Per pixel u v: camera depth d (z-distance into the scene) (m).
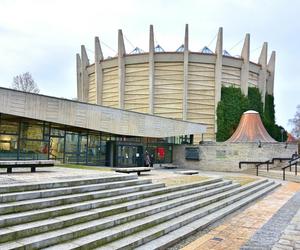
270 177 28.53
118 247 6.88
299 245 7.99
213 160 36.62
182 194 12.22
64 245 6.46
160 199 10.79
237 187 17.12
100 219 8.09
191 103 47.81
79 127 28.31
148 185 11.70
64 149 28.28
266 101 57.38
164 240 7.89
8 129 24.28
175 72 47.91
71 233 6.87
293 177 26.38
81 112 28.08
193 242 8.17
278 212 12.41
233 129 47.81
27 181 9.51
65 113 26.91
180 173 21.08
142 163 34.06
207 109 48.03
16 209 7.18
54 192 8.57
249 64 51.66
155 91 48.28
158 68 48.41
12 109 23.67
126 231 7.76
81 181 10.04
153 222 8.79
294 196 17.23
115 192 10.03
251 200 15.05
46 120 25.64
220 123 47.34
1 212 6.90
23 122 25.22
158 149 38.31
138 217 8.94
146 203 10.04
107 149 32.28
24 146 25.19
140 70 49.00
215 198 13.07
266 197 16.77
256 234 9.00
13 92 23.77
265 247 7.79
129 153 33.06
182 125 38.03
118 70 49.75
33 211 7.36
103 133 31.81
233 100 48.72
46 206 7.83
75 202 8.60
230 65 49.88
